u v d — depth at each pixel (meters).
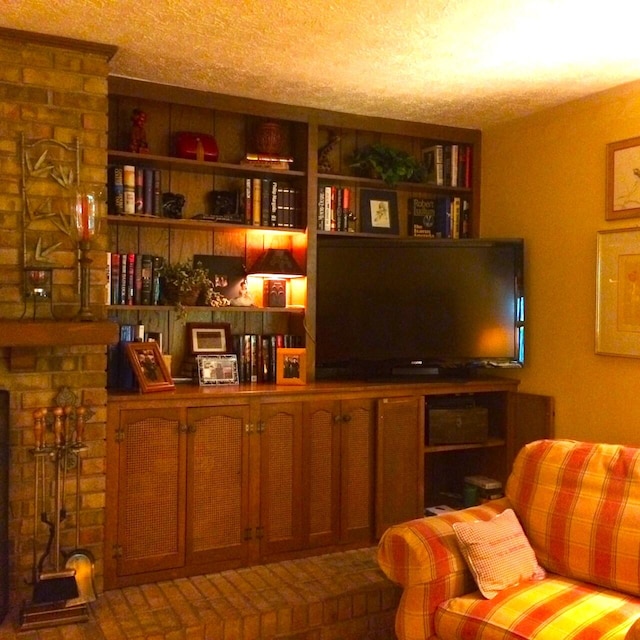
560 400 3.83
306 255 3.84
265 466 3.47
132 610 2.96
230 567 3.40
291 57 3.09
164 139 3.72
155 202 3.54
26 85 2.94
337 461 3.64
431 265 3.97
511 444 4.12
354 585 3.22
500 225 4.21
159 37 2.89
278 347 3.86
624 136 3.49
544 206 3.92
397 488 3.78
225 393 3.36
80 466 3.05
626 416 3.48
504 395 4.15
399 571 2.55
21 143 2.93
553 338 3.88
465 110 3.90
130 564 3.20
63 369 3.02
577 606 2.34
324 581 3.27
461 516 2.72
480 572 2.47
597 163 3.62
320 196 3.95
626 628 2.18
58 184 3.00
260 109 3.71
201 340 3.77
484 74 3.29
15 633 2.74
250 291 3.96
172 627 2.81
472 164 4.34
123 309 3.51
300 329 3.91
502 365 3.99
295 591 3.16
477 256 3.99
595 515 2.59
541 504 2.74
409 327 3.95
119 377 3.47
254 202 3.78
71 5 2.60
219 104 3.62
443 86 3.47
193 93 3.55
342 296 3.89
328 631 3.07
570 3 2.52
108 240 3.56
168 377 3.39
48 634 2.74
